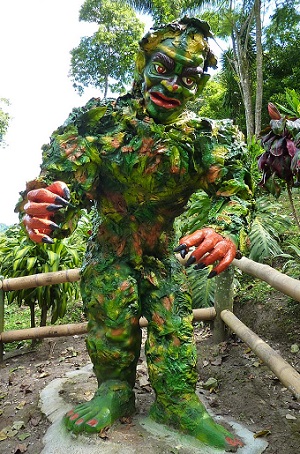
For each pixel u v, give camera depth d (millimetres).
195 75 1395
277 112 1715
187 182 1509
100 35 12602
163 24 1411
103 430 1553
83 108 1483
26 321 4059
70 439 1547
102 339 1659
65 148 1421
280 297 2932
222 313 2678
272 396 2008
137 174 1455
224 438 1503
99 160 1467
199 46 1389
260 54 8578
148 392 2080
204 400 2008
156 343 1629
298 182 1632
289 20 9344
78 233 4035
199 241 1221
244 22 9242
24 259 3006
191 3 9102
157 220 1620
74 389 2059
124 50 12836
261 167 1815
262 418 1818
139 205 1566
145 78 1408
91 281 1677
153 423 1618
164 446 1483
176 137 1421
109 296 1631
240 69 9227
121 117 1455
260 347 1899
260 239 3633
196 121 1458
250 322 2939
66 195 1245
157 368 1608
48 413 1871
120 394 1657
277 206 4312
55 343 3059
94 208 1813
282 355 2445
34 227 1238
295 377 1549
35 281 2771
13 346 3207
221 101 11695
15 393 2232
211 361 2498
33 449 1628
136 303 1642
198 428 1522
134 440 1511
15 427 1821
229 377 2266
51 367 2615
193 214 2744
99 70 13203
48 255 2965
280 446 1580
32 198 1248
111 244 1662
